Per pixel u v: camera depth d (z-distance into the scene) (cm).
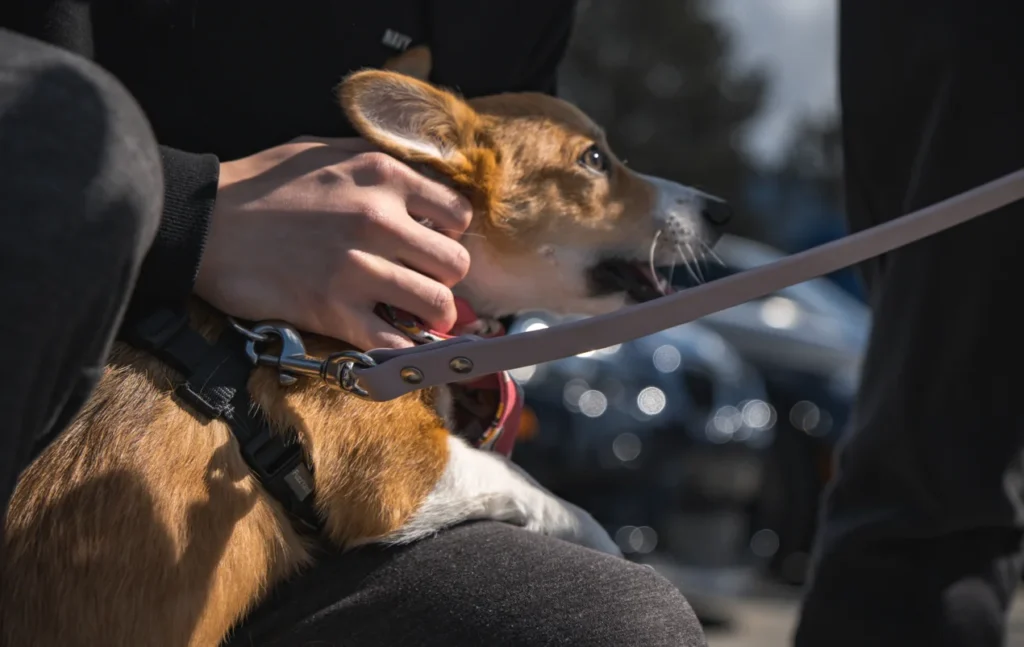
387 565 158
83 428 158
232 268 166
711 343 627
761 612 568
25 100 108
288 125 192
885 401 210
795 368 658
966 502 201
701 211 276
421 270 170
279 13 188
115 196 109
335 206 166
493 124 245
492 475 184
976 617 200
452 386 208
